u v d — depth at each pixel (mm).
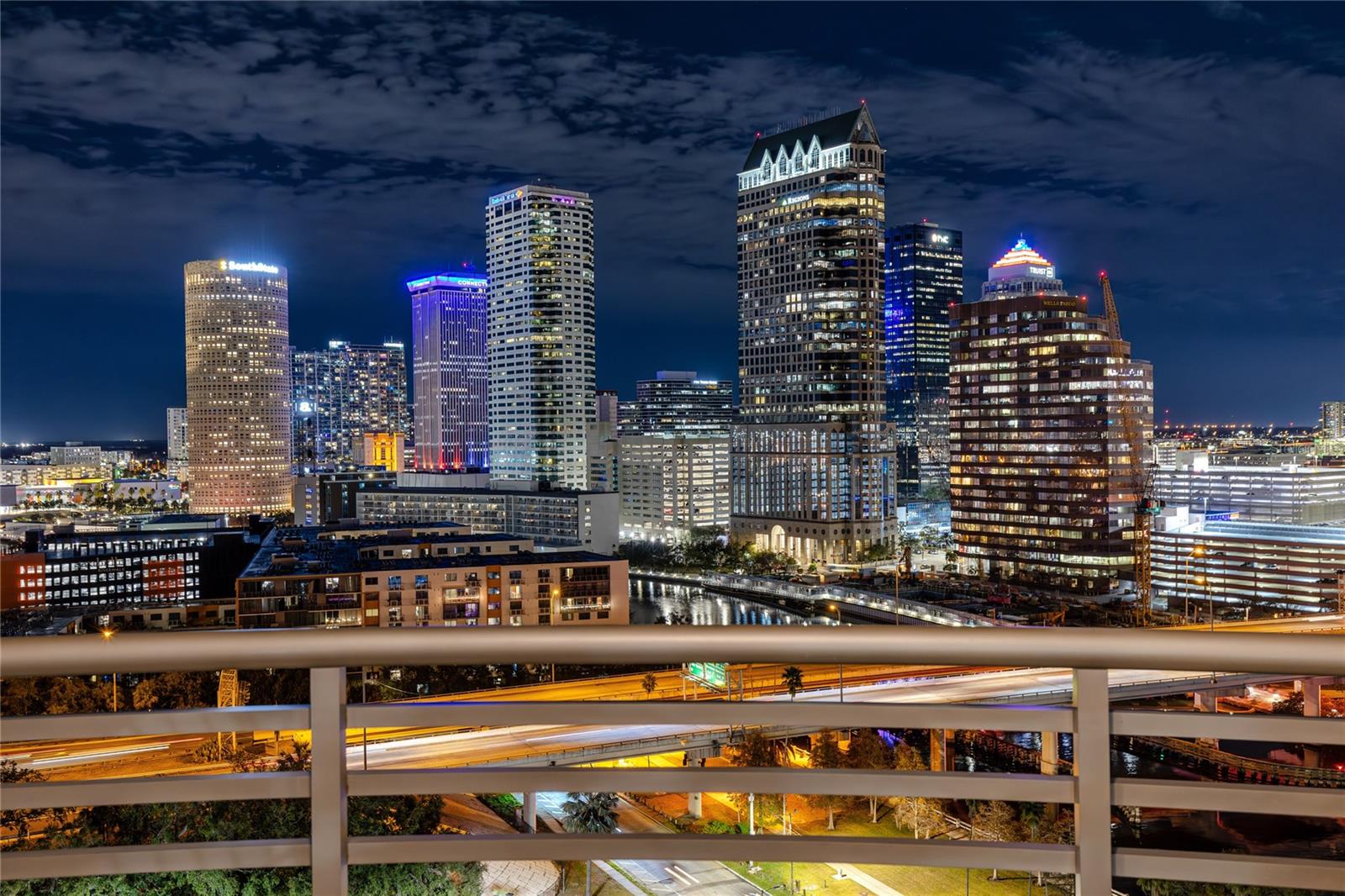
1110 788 3156
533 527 180250
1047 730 3207
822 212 189875
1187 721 3139
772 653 3119
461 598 86562
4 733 3055
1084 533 142625
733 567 167375
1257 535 130375
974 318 156750
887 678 64562
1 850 3262
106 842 8008
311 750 3227
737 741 53438
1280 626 95688
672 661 3188
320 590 83312
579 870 42281
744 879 42094
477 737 50250
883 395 190625
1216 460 195875
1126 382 143000
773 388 195500
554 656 3164
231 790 3213
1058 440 145625
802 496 189250
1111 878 3182
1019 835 45656
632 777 3301
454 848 3285
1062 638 3102
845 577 165875
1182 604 132000
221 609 99125
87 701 59469
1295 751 72688
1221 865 3160
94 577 128875
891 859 3281
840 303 188250
